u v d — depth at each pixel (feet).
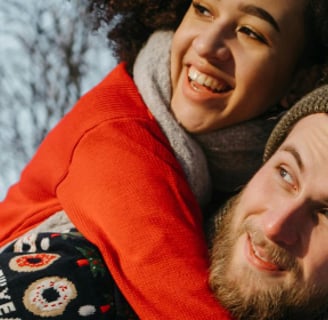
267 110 5.61
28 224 5.58
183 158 5.41
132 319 4.83
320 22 5.34
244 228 4.80
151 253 4.83
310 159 4.68
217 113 5.42
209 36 5.22
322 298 4.74
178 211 5.07
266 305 4.64
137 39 6.34
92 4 6.56
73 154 5.45
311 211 4.65
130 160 5.20
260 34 5.20
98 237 5.03
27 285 4.70
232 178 5.74
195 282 4.74
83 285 4.77
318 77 5.63
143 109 5.51
